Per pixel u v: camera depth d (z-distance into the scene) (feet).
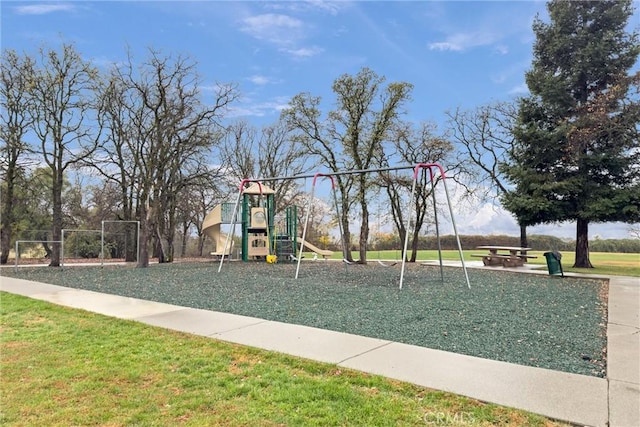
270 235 67.72
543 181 54.34
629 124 48.57
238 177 96.12
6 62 56.13
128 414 9.71
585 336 17.13
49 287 32.40
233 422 9.29
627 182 52.75
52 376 12.16
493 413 9.67
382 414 9.63
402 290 30.53
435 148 63.10
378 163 64.39
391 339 16.40
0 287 32.58
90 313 21.42
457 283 35.73
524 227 61.98
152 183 57.72
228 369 12.84
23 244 76.18
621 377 12.05
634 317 21.26
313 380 11.84
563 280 39.37
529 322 19.72
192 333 17.24
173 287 32.04
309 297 26.89
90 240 85.20
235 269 49.83
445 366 12.99
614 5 52.54
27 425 9.13
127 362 13.43
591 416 9.46
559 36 55.57
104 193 84.12
